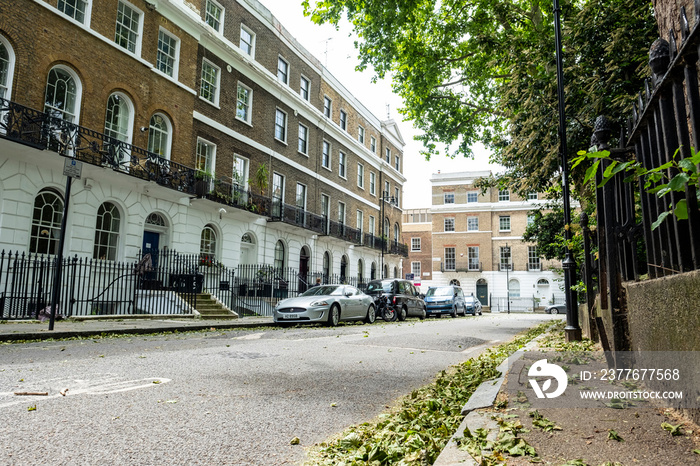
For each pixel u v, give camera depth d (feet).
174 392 14.93
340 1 52.13
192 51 62.54
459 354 26.86
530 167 42.73
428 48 59.26
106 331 32.68
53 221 45.42
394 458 9.14
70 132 44.75
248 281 67.51
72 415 12.03
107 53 50.47
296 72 88.53
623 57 32.78
